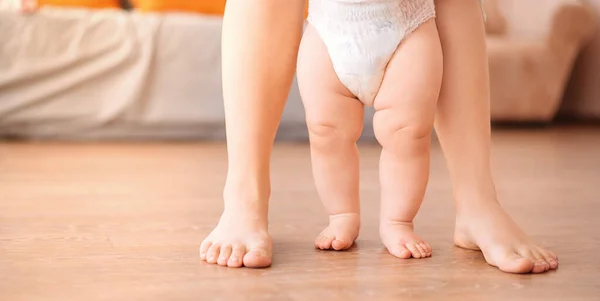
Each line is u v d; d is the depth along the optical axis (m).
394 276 1.56
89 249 1.69
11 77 3.59
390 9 1.62
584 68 5.40
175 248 1.70
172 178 2.54
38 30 3.64
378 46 1.63
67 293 1.46
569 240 1.80
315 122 1.70
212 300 1.44
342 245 1.70
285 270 1.58
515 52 4.81
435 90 1.64
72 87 3.67
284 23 1.67
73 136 3.74
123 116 3.74
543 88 4.88
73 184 2.40
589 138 4.22
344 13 1.63
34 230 1.83
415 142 1.66
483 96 1.69
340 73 1.65
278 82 1.68
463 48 1.68
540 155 3.36
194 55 3.81
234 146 1.68
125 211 2.03
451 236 1.82
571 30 4.86
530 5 5.14
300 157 3.18
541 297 1.48
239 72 1.67
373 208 2.09
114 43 3.71
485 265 1.63
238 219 1.65
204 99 3.84
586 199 2.25
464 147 1.70
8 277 1.53
